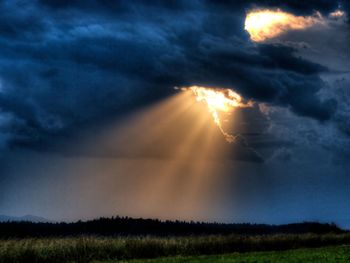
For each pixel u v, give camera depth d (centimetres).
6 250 3800
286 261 3647
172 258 4181
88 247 4172
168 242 4759
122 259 4184
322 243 6378
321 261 3631
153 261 3884
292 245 5916
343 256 4019
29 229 6172
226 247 5238
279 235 6228
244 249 5388
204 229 7944
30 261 3850
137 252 4434
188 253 4766
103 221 7500
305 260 3719
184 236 5322
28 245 3928
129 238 4641
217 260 3803
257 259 3844
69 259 4025
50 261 3941
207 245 5034
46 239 4253
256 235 6122
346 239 6788
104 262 3966
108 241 4422
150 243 4588
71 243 4162
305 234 6556
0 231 5753
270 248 5672
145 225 7606
